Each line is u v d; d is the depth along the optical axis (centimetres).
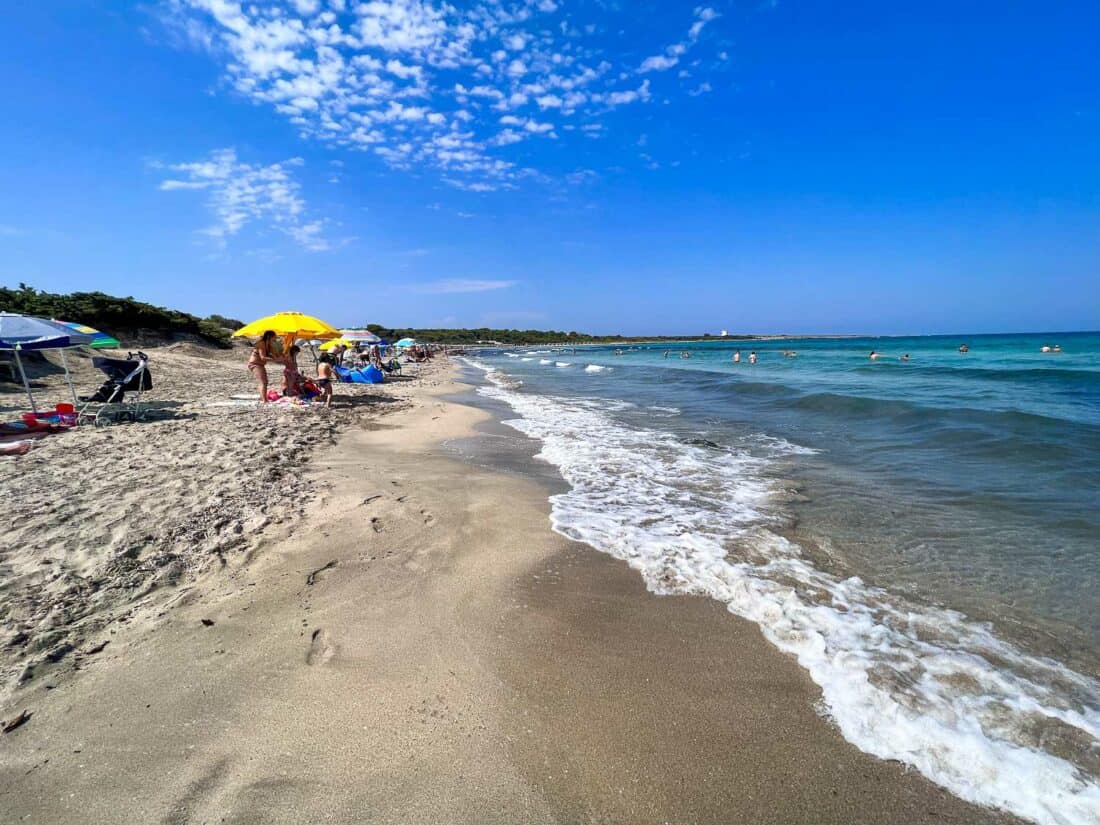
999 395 1471
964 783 235
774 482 711
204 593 373
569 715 273
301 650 315
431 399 1670
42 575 378
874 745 256
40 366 1681
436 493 634
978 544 493
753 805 223
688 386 2167
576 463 822
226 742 243
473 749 247
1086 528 521
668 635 349
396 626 347
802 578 430
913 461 796
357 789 222
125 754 233
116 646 308
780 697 290
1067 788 232
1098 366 2470
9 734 239
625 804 222
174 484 589
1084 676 311
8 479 598
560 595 400
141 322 2933
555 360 5419
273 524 496
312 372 2475
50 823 199
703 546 494
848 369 2800
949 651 334
